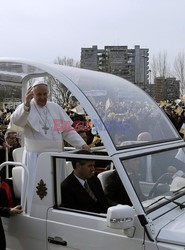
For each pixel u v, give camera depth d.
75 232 2.87
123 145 2.90
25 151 3.80
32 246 3.18
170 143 3.49
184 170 3.43
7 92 5.71
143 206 2.64
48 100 4.20
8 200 3.69
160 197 2.91
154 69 40.66
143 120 3.39
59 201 3.11
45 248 3.08
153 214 2.67
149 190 2.85
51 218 3.03
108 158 2.79
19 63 3.56
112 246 2.65
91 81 3.32
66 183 3.22
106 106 3.12
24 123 3.62
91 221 2.79
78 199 3.15
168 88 40.12
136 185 2.73
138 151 2.95
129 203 3.10
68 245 2.92
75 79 3.21
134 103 3.49
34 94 3.86
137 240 2.53
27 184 3.30
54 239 3.00
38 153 3.73
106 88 3.33
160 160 3.15
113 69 43.16
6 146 5.06
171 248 2.38
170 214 2.76
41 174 3.13
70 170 3.98
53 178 3.08
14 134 5.00
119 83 3.66
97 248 2.74
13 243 3.35
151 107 3.69
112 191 3.31
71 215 2.91
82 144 4.01
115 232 2.64
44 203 3.10
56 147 3.87
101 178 3.46
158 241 2.47
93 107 2.97
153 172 2.99
